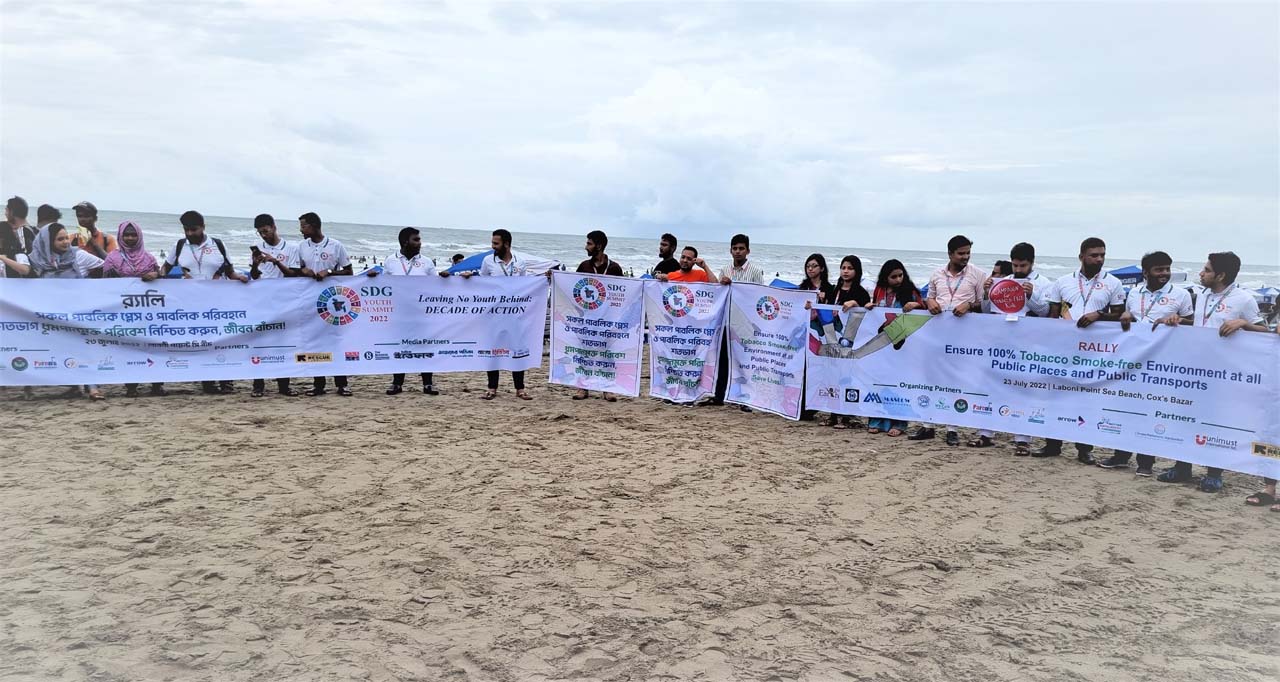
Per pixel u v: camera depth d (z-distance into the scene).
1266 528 5.79
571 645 3.76
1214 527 5.79
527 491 6.16
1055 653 3.81
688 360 9.94
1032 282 8.43
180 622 3.87
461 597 4.25
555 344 10.22
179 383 10.41
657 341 10.12
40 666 3.41
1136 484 6.91
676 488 6.39
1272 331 6.41
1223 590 4.61
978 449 8.08
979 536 5.46
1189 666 3.69
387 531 5.20
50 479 6.09
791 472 6.97
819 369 8.91
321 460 6.85
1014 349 7.81
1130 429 7.16
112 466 6.48
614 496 6.12
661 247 10.87
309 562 4.65
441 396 10.12
